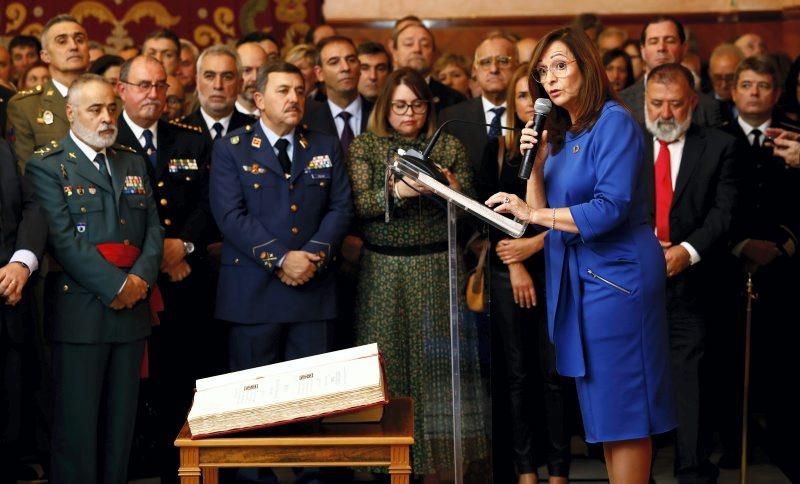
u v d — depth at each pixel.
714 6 11.20
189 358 6.55
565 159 4.80
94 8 10.58
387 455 4.21
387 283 6.17
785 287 6.66
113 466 5.80
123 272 5.70
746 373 6.13
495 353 6.29
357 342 6.26
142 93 6.42
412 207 6.11
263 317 6.11
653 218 6.39
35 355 5.89
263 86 6.17
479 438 5.37
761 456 6.98
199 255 6.48
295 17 10.88
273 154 6.19
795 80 6.54
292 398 4.22
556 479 6.22
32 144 6.62
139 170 5.99
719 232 6.30
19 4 10.48
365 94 7.71
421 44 8.27
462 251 5.43
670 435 6.99
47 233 5.62
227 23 10.76
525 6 11.20
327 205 6.29
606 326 4.75
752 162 6.74
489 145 6.21
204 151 6.62
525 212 4.66
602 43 9.25
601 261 4.75
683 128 6.37
